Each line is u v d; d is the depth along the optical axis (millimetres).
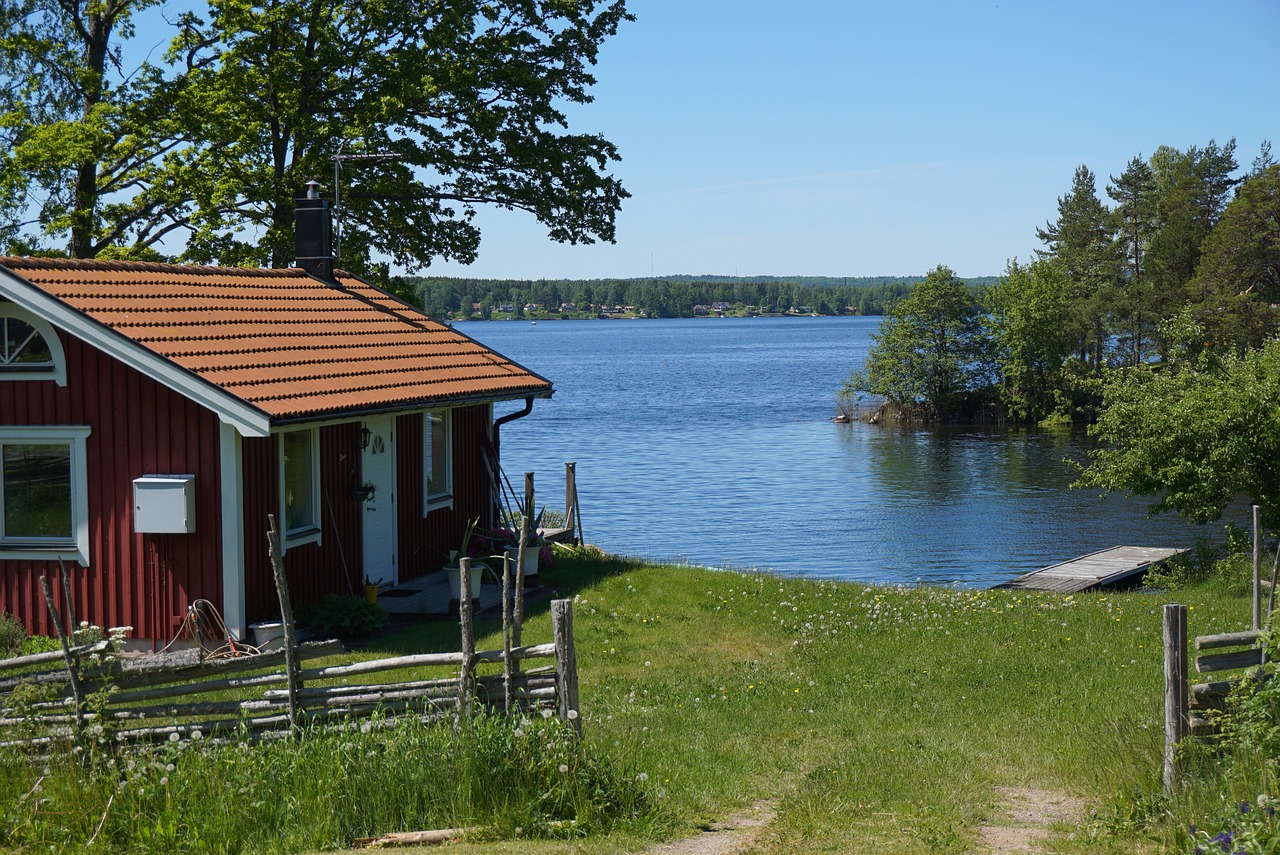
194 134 30422
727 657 14898
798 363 144250
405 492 19547
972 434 72500
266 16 30391
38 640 14719
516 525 22203
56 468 15164
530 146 32531
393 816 8430
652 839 8102
